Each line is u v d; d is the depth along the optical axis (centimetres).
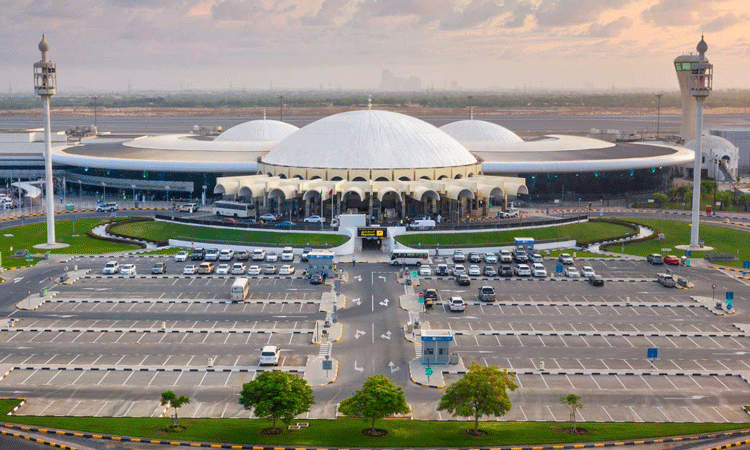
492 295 15950
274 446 9281
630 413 10588
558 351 13012
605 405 10862
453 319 14725
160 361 12394
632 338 13762
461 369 12106
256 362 12362
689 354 12925
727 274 18600
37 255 19988
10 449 9188
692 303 15975
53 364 12225
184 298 16088
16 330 13912
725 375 12019
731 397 11181
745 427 10031
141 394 11112
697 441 9556
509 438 9588
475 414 10038
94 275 17950
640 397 11156
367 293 16575
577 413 10562
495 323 14500
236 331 13888
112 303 15700
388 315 14962
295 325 14288
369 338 13575
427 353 12288
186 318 14688
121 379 11662
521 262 19300
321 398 11031
